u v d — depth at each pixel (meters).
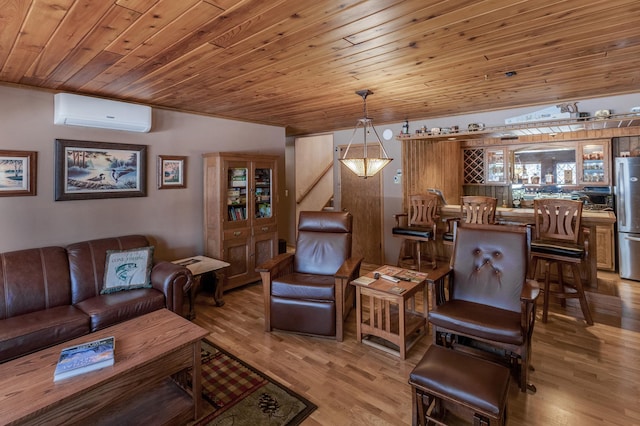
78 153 3.22
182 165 4.04
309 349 2.76
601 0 1.57
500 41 2.04
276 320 3.03
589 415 1.96
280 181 5.39
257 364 2.54
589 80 2.91
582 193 5.26
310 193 6.84
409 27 1.83
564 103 3.71
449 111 4.21
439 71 2.61
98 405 1.62
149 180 3.76
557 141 5.45
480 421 1.51
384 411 2.02
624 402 2.06
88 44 2.01
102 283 2.98
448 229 4.39
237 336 3.00
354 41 2.02
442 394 1.61
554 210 3.41
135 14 1.65
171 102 3.62
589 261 3.59
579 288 3.17
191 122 4.12
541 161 5.77
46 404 1.45
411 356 2.64
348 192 5.64
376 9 1.63
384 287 2.70
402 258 4.59
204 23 1.75
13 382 1.60
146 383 1.78
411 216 4.68
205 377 2.37
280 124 5.13
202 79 2.76
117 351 1.84
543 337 2.91
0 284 2.54
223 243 3.98
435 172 5.72
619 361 2.52
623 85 3.09
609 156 5.00
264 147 5.04
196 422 1.94
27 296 2.62
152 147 3.77
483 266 2.63
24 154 2.91
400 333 2.59
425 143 5.44
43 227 3.05
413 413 1.76
